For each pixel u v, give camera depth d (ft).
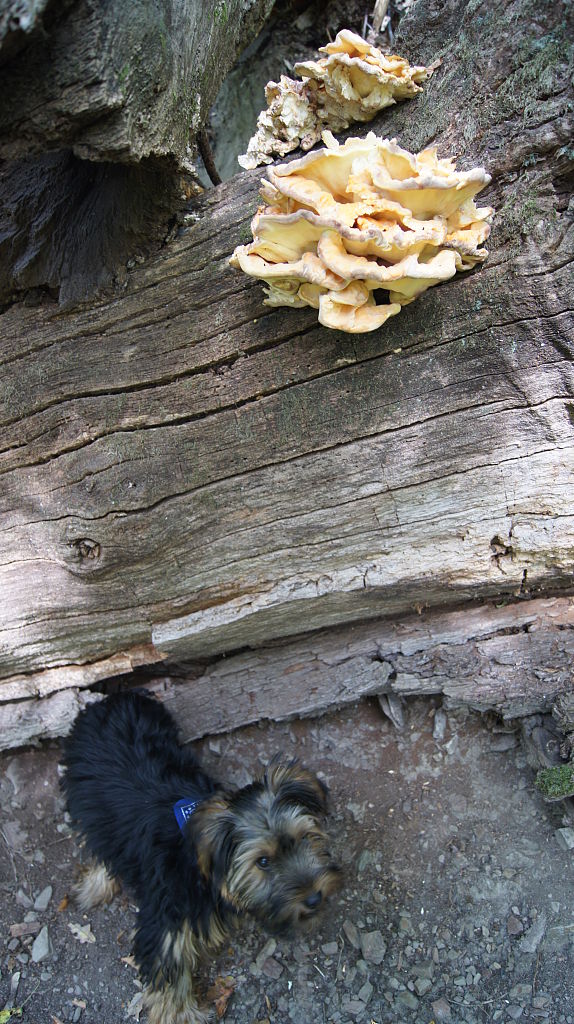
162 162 2.23
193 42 2.19
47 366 2.65
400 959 2.66
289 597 2.68
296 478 2.49
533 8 2.04
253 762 3.12
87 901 2.93
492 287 2.17
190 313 2.46
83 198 2.39
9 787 3.18
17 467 2.76
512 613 2.70
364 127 2.35
